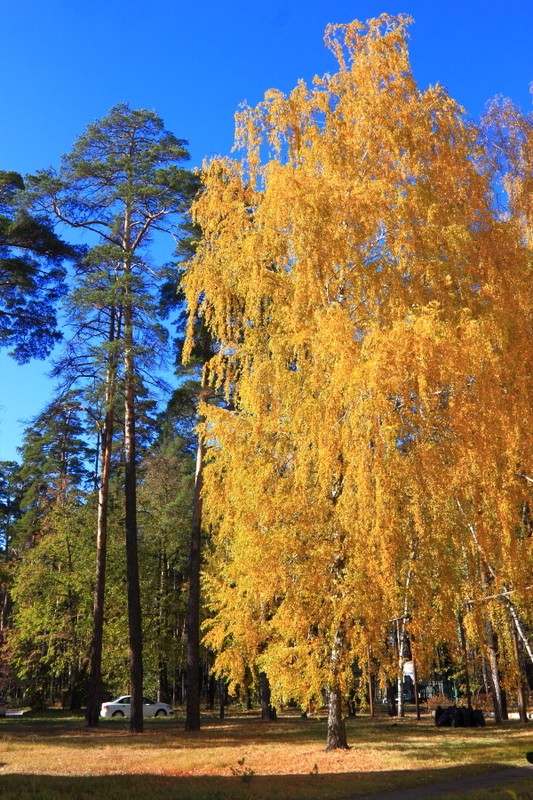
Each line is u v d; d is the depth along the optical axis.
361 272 12.11
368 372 10.08
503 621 16.03
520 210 17.16
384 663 11.22
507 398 11.57
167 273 22.50
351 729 22.67
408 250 11.79
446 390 11.09
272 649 12.31
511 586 14.18
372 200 12.01
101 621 24.66
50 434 25.25
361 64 13.66
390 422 10.16
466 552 12.72
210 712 37.28
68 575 32.84
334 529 11.64
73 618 33.25
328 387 11.04
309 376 11.81
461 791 9.85
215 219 14.27
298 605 11.58
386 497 10.12
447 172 12.97
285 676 11.86
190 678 22.55
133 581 22.53
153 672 34.88
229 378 13.57
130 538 22.80
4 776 11.84
